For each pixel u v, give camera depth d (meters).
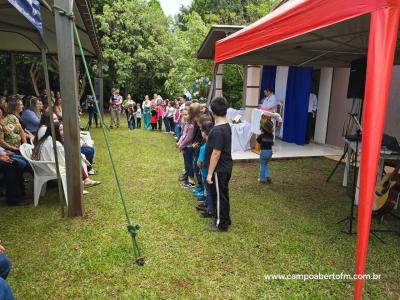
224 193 3.68
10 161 4.29
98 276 2.86
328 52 5.74
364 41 4.67
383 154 4.20
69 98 3.79
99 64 12.74
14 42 7.99
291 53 5.92
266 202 4.75
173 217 4.12
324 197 5.00
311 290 2.71
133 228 3.20
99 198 4.76
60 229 3.72
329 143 9.23
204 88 13.48
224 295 2.64
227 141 3.60
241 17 17.94
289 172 6.46
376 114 2.01
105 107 22.20
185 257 3.19
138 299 2.57
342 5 2.32
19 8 2.53
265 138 5.50
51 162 4.37
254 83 8.31
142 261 3.04
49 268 2.95
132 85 21.34
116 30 19.59
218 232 3.73
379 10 1.99
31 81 17.98
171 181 5.74
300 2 2.90
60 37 3.67
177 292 2.66
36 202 4.42
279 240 3.56
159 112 12.73
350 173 6.36
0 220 3.93
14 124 5.03
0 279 1.77
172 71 17.33
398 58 5.82
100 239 3.50
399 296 2.66
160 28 20.91
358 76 5.04
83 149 5.87
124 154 8.02
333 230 3.84
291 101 9.52
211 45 9.91
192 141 5.32
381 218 4.09
